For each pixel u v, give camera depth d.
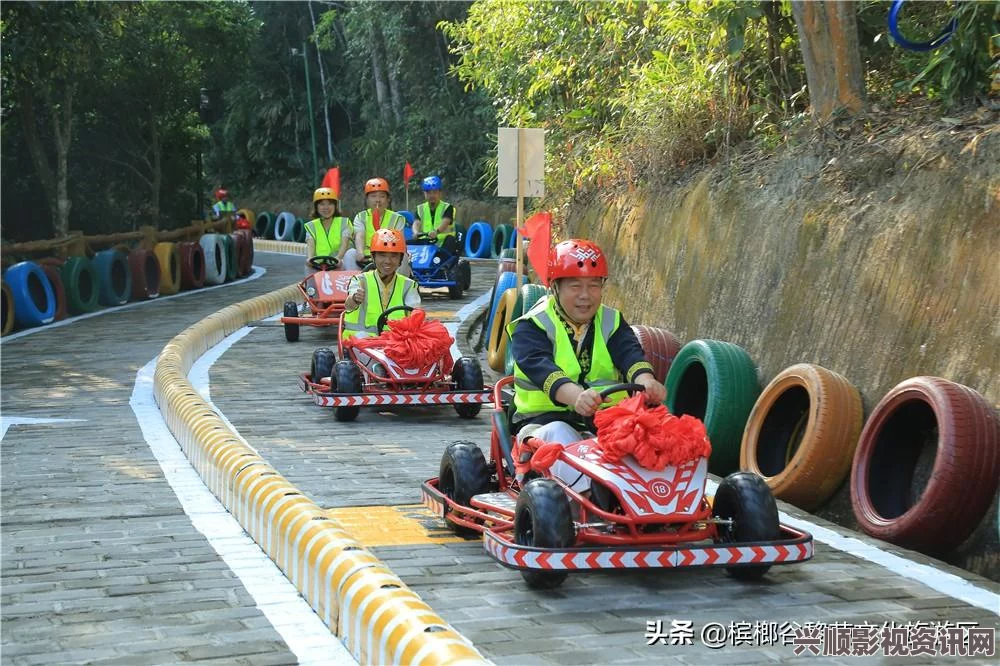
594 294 6.47
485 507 6.59
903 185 9.00
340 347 12.05
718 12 12.46
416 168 45.78
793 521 7.57
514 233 35.03
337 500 8.15
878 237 8.93
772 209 10.66
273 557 6.73
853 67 10.51
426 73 44.78
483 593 5.99
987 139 8.26
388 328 11.60
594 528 5.97
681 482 5.85
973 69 9.20
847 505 8.06
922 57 10.76
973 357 7.57
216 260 29.33
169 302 24.92
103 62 33.16
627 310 13.72
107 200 39.16
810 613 5.64
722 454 9.43
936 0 10.99
